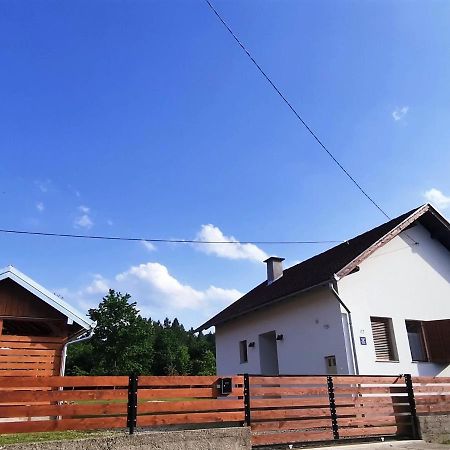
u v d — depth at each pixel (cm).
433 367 1556
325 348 1475
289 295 1563
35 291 1194
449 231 1722
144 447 732
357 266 1456
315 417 968
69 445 680
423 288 1661
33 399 733
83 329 1277
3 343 1151
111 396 777
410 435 1073
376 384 1198
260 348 1855
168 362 5603
